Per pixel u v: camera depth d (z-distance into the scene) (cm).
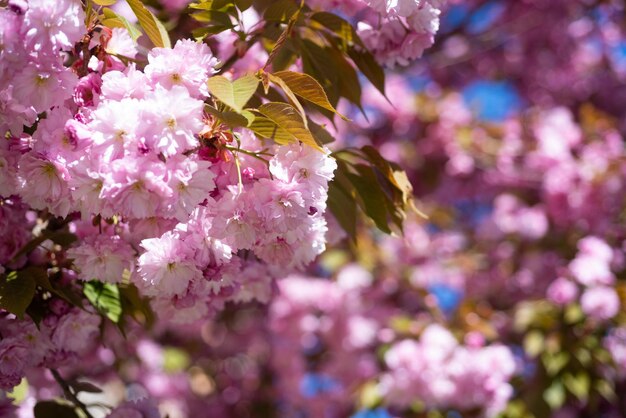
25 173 202
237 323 652
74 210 211
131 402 283
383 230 256
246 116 190
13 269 238
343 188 258
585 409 610
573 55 843
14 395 298
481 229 665
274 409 654
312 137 191
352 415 581
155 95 183
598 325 489
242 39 260
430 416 490
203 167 188
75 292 251
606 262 496
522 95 851
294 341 605
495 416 472
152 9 303
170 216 185
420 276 612
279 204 195
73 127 191
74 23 192
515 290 639
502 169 663
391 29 261
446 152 685
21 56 190
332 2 273
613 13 822
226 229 198
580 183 586
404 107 693
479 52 812
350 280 581
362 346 581
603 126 629
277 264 219
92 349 423
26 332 238
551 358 472
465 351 466
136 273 225
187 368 626
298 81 202
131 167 180
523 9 824
